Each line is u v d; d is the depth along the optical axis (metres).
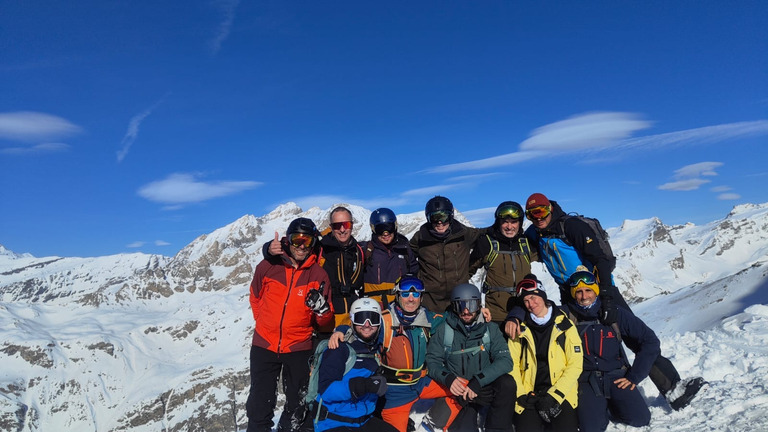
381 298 3.52
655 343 3.05
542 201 3.44
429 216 3.43
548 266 3.61
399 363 3.07
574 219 3.40
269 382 3.28
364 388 2.64
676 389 3.17
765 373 3.29
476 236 3.64
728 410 2.85
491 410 2.99
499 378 2.97
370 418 2.89
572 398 2.98
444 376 2.99
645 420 3.02
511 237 3.50
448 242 3.56
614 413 3.19
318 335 3.56
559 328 3.01
